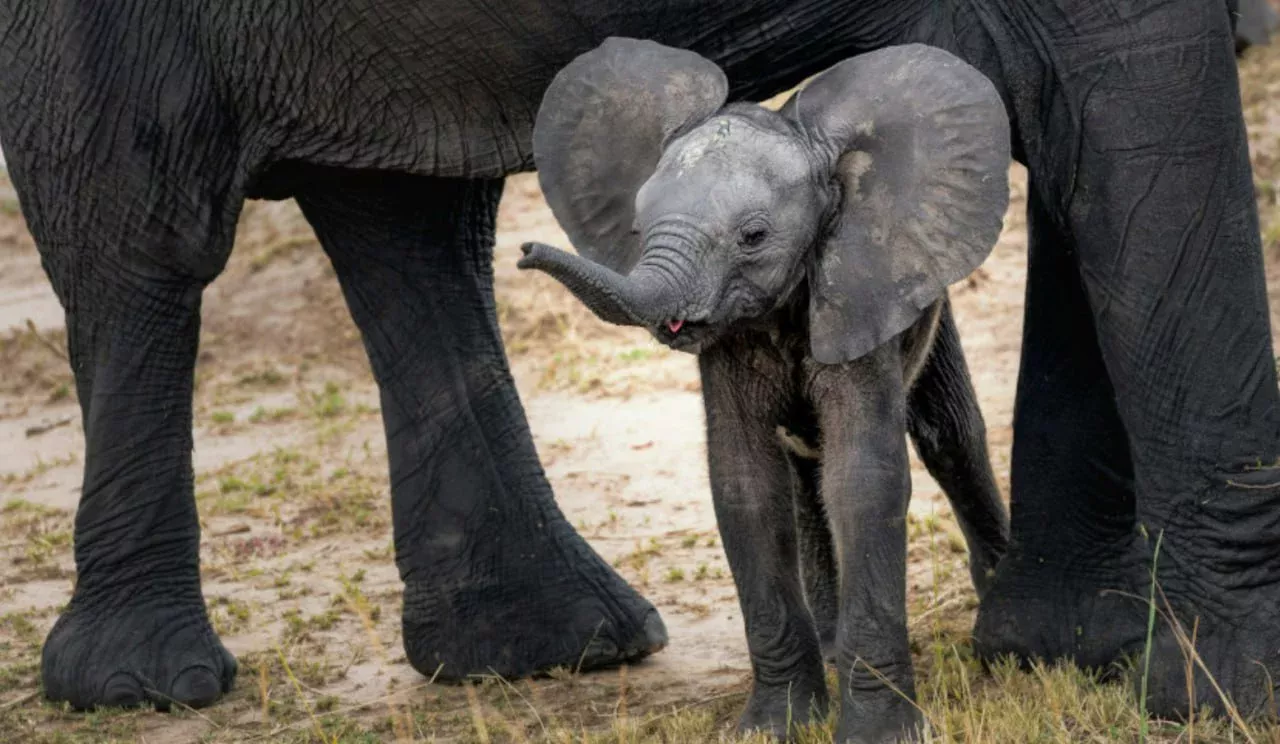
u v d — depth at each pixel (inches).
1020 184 864.9
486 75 427.2
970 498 447.5
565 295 832.9
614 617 463.5
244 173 455.2
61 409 814.5
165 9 446.6
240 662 482.9
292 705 451.5
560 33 415.8
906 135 350.9
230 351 846.5
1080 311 407.2
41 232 464.8
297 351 837.8
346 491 645.9
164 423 465.1
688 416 686.5
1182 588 368.8
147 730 441.7
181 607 465.7
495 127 438.0
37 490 697.6
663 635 468.1
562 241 895.1
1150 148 362.9
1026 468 416.8
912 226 349.4
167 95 448.1
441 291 485.1
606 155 369.1
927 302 348.8
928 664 425.7
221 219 458.9
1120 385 374.0
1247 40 565.0
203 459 709.9
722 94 361.7
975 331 725.9
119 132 450.6
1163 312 364.8
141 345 461.4
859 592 352.8
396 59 430.3
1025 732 358.9
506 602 467.8
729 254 335.6
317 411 753.6
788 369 364.2
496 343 494.0
